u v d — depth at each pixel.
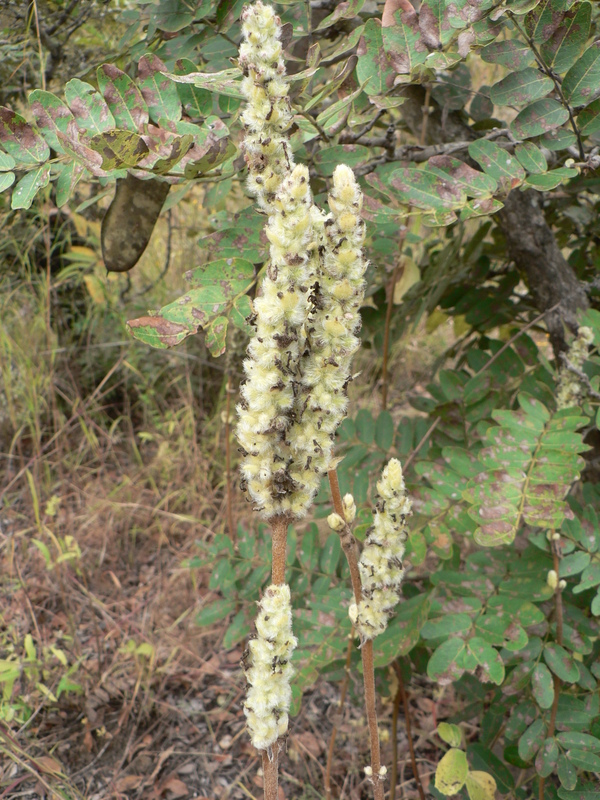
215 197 1.63
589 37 1.33
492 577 1.70
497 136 1.62
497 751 2.05
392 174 1.40
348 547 1.06
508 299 2.36
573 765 1.49
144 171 1.27
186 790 2.10
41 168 1.26
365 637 1.14
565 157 1.88
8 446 3.41
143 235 1.51
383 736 2.24
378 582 1.12
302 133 1.41
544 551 1.70
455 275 2.27
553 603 1.78
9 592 2.69
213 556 2.06
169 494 3.10
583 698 1.73
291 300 0.79
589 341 1.75
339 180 0.83
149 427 3.58
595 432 2.07
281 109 0.94
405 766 2.16
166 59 1.74
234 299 1.19
